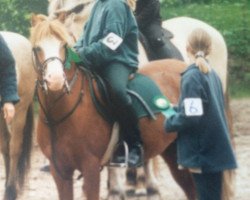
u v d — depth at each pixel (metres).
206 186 8.55
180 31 12.84
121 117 9.55
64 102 9.20
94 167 9.37
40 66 9.03
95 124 9.40
